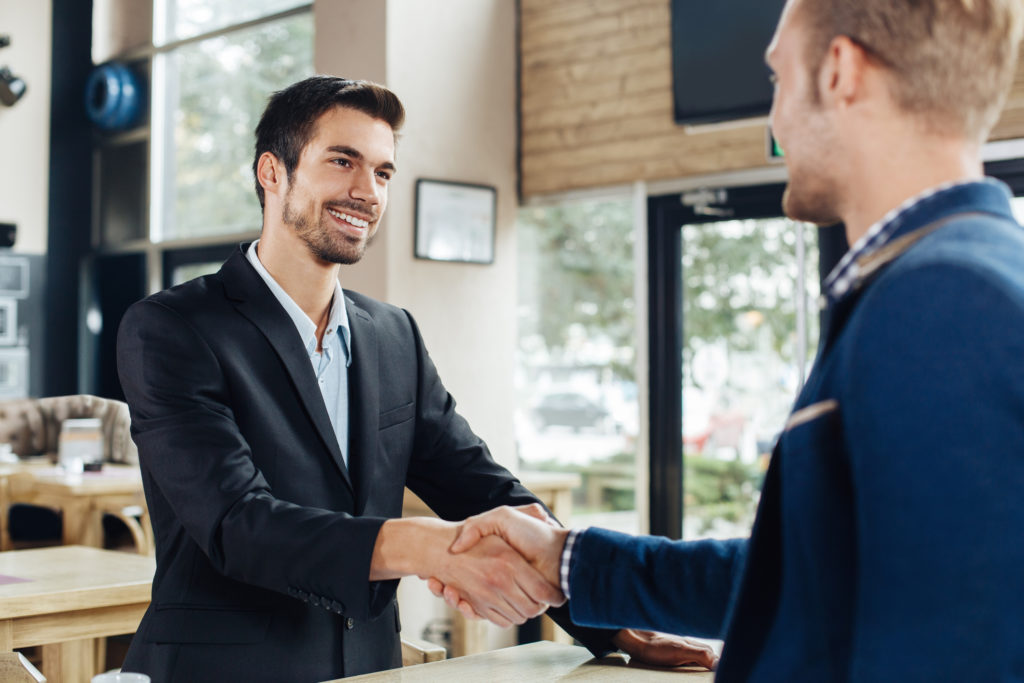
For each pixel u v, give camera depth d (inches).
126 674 40.6
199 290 58.3
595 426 179.8
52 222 265.7
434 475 66.2
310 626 56.0
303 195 58.5
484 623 132.0
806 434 29.6
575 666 54.9
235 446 53.4
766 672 30.3
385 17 174.6
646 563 47.8
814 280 156.3
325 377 60.6
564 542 49.7
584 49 180.9
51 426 211.9
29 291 259.0
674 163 168.6
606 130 177.6
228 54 239.0
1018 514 24.3
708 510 166.6
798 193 33.7
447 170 181.2
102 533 171.8
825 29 32.2
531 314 189.2
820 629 29.1
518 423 189.5
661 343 171.3
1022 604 24.2
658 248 172.1
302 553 49.6
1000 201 30.0
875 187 31.5
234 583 54.8
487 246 185.8
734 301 164.9
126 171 264.1
